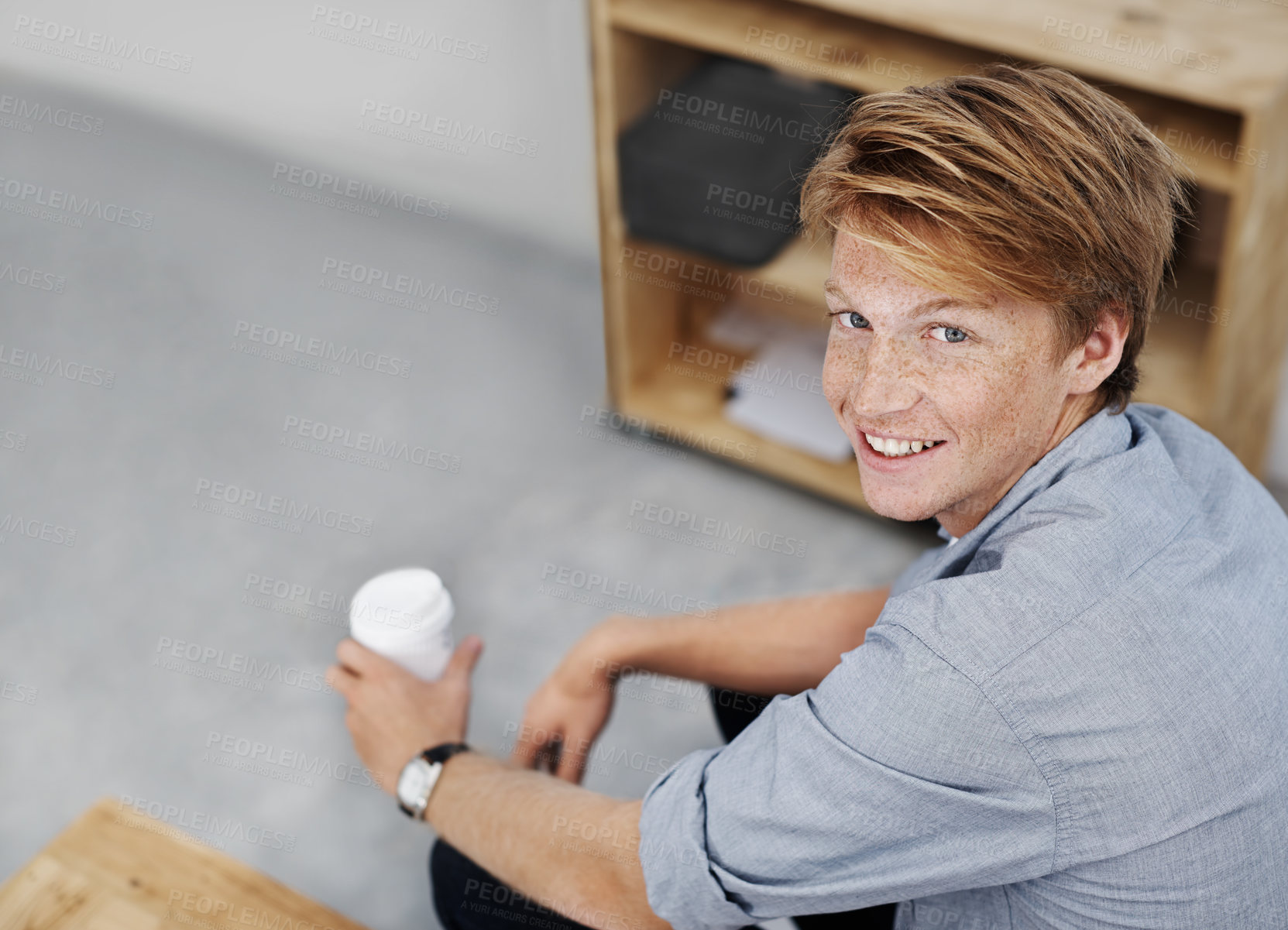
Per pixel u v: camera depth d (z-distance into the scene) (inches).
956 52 66.4
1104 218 28.3
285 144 120.2
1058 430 32.7
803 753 30.3
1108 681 28.8
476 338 102.1
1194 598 30.3
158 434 93.7
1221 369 63.4
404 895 64.1
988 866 30.4
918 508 32.3
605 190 79.7
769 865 31.6
